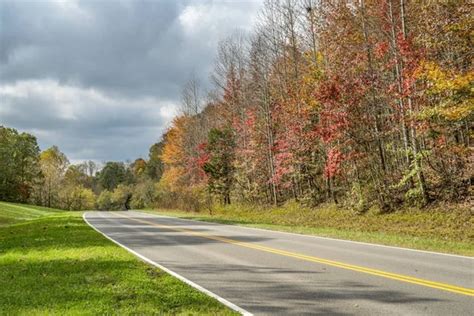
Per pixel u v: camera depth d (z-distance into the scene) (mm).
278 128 36656
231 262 11695
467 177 20641
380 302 7172
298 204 33375
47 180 99812
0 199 84750
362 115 25047
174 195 60156
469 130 20328
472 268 9875
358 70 24891
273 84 36969
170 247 15445
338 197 30078
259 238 17484
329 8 26469
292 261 11516
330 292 7961
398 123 23953
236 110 47031
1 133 90062
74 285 8711
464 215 18438
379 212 23500
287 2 32469
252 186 42125
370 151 25891
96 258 12344
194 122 60281
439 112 18312
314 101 25797
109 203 115312
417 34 21359
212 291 8312
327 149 28359
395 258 11500
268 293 8031
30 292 8219
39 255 13578
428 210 20578
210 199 49375
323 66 27875
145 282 8898
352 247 13992
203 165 48469
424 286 8172
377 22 24797
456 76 17391
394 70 24516
